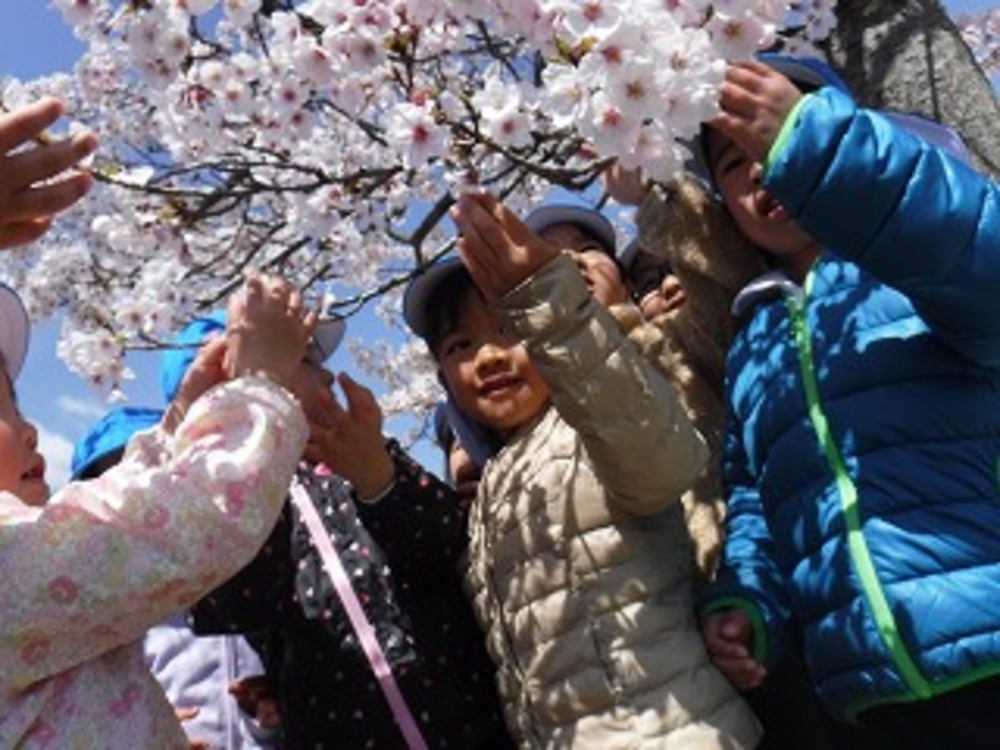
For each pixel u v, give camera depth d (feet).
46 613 4.34
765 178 5.46
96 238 12.80
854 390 5.87
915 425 5.68
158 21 7.53
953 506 5.52
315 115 8.41
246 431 4.89
